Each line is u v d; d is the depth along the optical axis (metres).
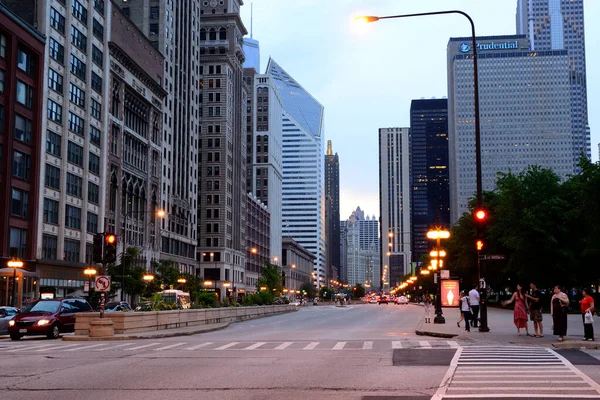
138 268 77.06
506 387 13.15
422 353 20.45
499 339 25.12
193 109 131.62
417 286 163.50
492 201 92.06
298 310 99.19
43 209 68.06
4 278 60.81
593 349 21.64
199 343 26.56
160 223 106.25
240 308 56.41
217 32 157.50
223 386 13.65
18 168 64.31
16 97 63.88
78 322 31.45
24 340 32.31
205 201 150.00
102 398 12.17
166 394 12.62
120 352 22.14
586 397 11.84
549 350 21.19
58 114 71.88
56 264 69.25
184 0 126.06
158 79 108.31
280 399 11.94
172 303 42.53
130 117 95.44
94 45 81.19
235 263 159.00
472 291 34.59
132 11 113.25
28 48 65.56
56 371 16.45
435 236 41.12
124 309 47.25
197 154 134.38
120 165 88.94
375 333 33.81
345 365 17.42
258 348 23.48
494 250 86.81
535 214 70.94
